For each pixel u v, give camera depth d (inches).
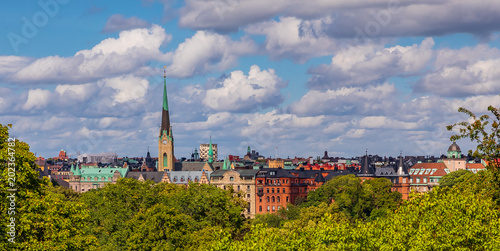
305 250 3415.4
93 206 6673.2
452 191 3668.8
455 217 3213.6
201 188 6250.0
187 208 6117.1
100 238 5551.2
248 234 3550.7
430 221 3265.3
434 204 3403.1
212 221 6033.5
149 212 5022.1
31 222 3299.7
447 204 3309.5
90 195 6978.4
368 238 3390.7
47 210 3408.0
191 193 6235.2
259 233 3523.6
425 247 3132.4
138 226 5007.4
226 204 6141.7
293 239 3467.0
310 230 3575.3
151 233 4857.3
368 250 3383.4
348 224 3533.5
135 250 4886.8
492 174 3289.9
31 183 3528.5
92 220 5880.9
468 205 3277.6
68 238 3420.3
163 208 5012.3
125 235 5191.9
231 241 3533.5
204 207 6053.2
